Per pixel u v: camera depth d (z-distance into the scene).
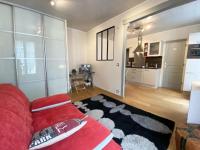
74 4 2.66
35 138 0.76
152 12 2.35
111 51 3.79
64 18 3.51
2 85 1.36
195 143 1.06
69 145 0.76
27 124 0.95
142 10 2.58
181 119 2.11
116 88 3.58
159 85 4.89
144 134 1.66
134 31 4.60
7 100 0.97
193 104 1.89
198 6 2.58
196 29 3.76
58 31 3.39
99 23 4.02
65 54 3.61
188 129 1.32
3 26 2.43
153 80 4.65
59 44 3.44
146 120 2.06
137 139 1.55
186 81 3.64
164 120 2.06
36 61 2.98
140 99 3.22
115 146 0.87
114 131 1.73
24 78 2.80
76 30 4.69
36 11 2.88
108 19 3.64
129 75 5.66
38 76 3.05
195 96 1.87
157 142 1.50
